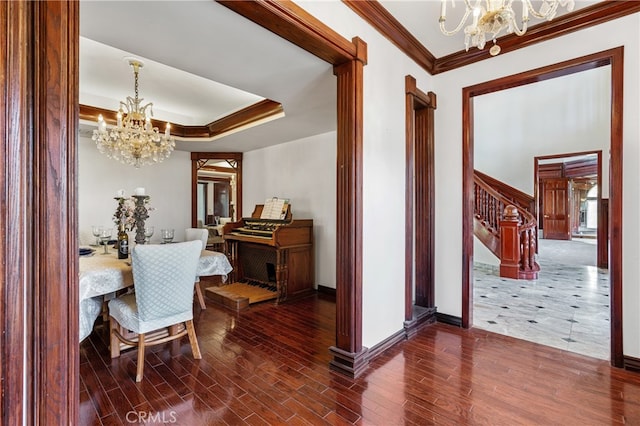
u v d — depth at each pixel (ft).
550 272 17.95
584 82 19.40
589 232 41.09
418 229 10.49
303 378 6.82
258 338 9.04
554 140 20.52
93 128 13.30
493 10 4.99
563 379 6.72
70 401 3.38
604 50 7.45
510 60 8.91
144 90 12.43
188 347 8.42
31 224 3.12
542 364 7.39
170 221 17.99
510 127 22.27
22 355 2.96
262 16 5.35
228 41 6.25
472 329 9.63
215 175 33.12
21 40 2.95
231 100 13.38
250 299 12.28
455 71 9.95
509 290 14.19
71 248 3.39
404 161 8.96
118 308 7.37
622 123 7.21
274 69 7.62
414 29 8.35
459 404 5.86
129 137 11.35
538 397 6.08
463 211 9.79
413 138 10.02
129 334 8.17
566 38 8.00
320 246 14.51
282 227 12.70
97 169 15.56
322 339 8.98
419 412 5.64
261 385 6.55
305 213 15.19
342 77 7.20
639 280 7.00
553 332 9.34
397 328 8.66
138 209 9.43
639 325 7.00
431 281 10.28
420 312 9.85
